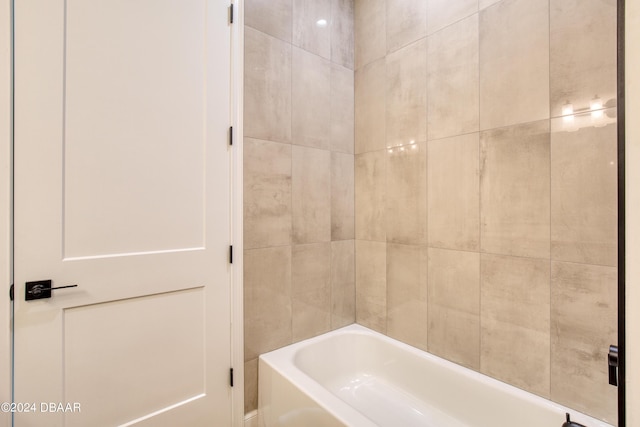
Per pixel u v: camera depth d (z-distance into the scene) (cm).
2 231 106
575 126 122
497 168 144
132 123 130
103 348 125
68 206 117
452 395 157
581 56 120
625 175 36
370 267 205
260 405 166
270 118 172
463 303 158
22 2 108
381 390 184
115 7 126
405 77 182
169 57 140
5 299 107
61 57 115
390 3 190
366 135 206
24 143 109
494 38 144
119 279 128
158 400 138
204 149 150
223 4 156
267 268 172
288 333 181
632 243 35
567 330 125
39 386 113
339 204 206
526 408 132
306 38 188
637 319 35
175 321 142
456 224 160
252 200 166
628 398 36
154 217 136
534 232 133
